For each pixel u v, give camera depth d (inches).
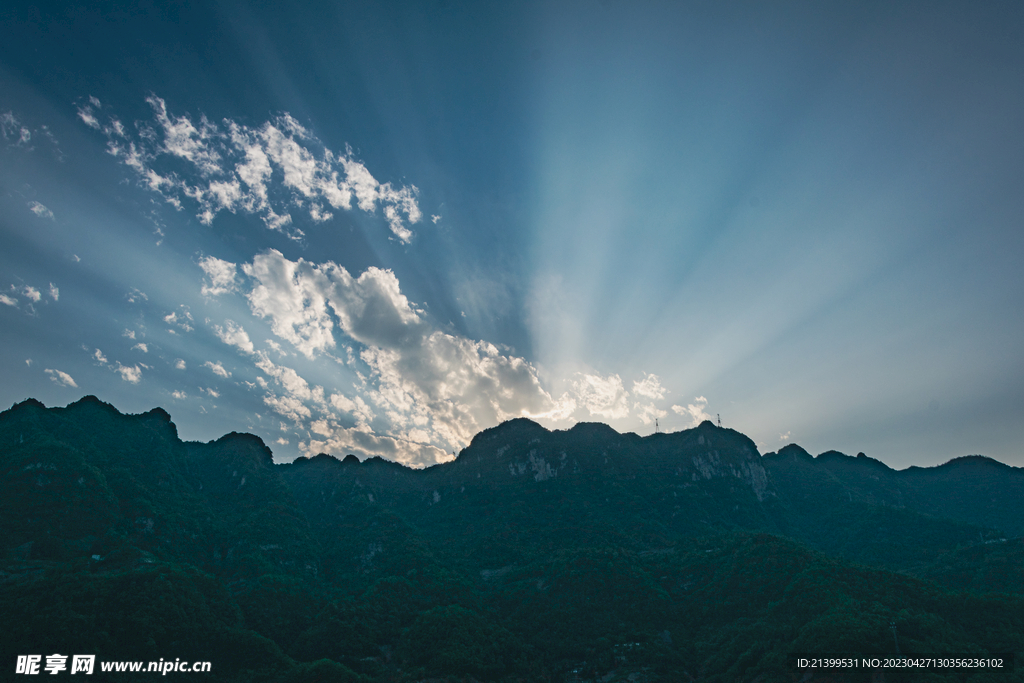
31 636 5698.8
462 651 7426.2
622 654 7455.7
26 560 7007.9
